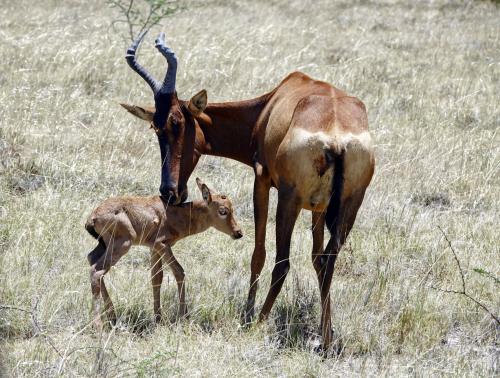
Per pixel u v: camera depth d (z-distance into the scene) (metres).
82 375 16.03
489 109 38.34
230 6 67.75
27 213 23.52
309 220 25.94
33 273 20.05
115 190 26.52
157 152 30.42
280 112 19.55
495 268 22.45
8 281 19.39
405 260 23.12
